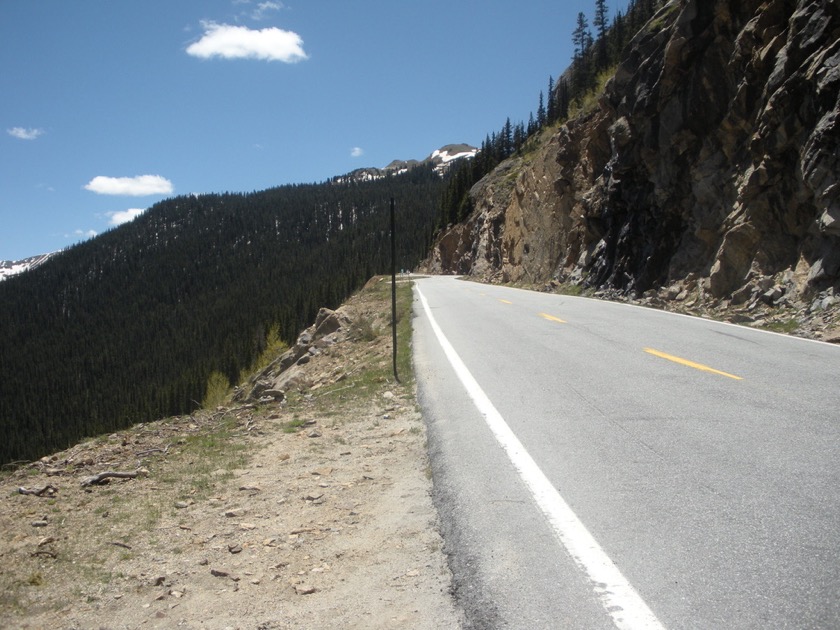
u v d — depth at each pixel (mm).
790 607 3066
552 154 38656
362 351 16547
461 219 87875
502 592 3438
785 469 4973
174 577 4207
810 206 14406
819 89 13516
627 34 67750
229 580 4086
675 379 8570
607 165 25891
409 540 4418
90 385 136375
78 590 4102
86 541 4926
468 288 37625
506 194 61656
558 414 7195
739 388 7805
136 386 125875
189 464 7027
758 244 15844
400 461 6328
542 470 5367
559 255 34188
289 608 3646
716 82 18312
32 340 182125
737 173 17406
